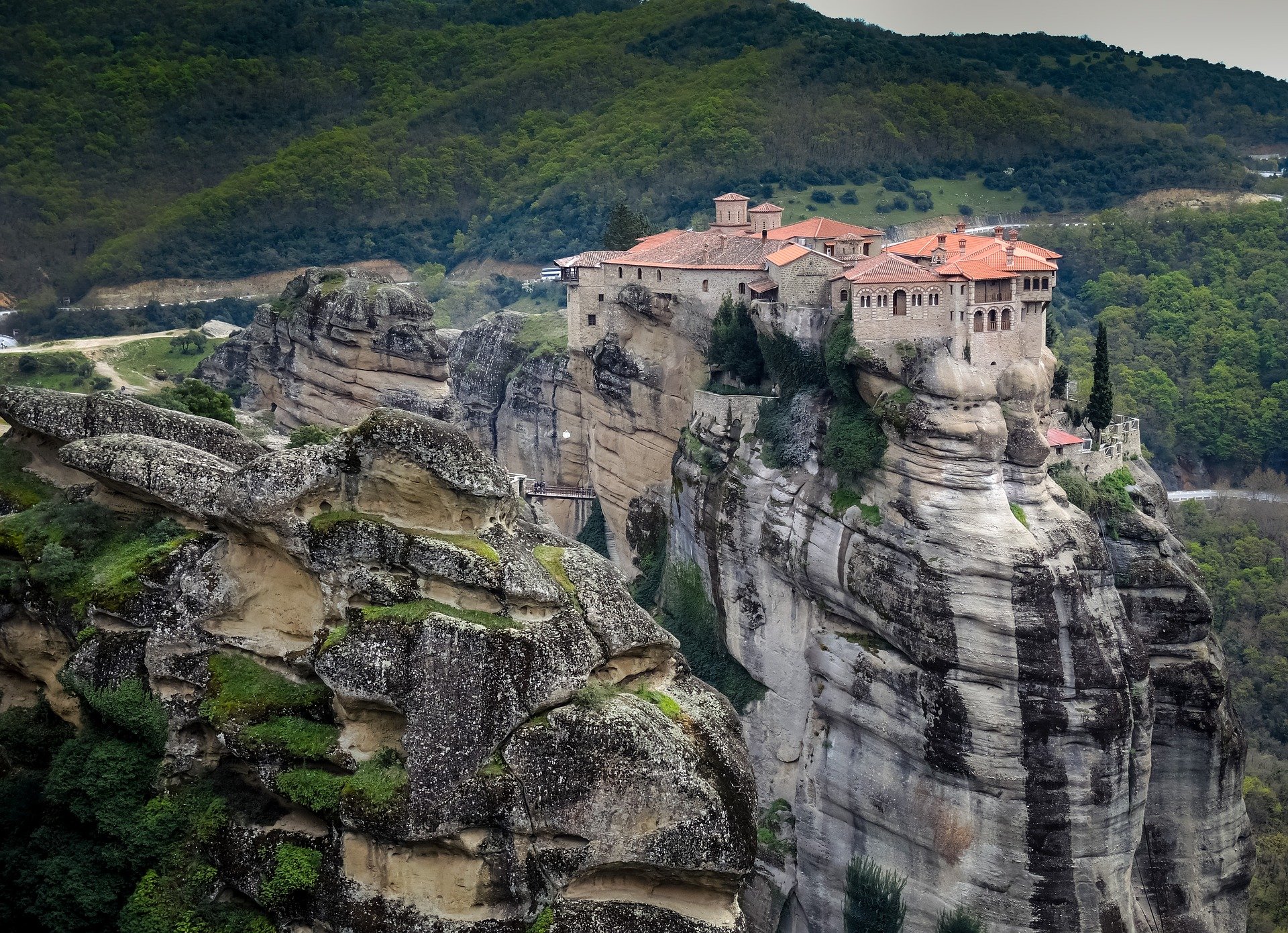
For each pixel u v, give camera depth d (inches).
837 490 3321.9
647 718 1583.4
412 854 1544.0
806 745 3393.2
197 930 1601.9
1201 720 3292.3
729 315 3853.3
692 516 3806.6
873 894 3193.9
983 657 2994.6
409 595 1612.9
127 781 1680.6
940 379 3102.9
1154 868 3312.0
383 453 1662.2
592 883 1557.6
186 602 1716.3
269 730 1637.6
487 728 1542.8
